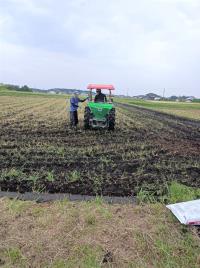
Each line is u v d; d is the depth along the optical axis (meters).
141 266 2.45
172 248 2.63
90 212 3.15
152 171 4.98
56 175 4.55
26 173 4.61
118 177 4.55
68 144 7.13
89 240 2.70
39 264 2.46
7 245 2.63
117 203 3.50
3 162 5.24
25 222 2.98
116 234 2.79
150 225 2.95
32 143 7.12
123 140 7.98
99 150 6.54
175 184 4.05
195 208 3.12
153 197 3.62
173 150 6.85
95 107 9.52
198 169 5.22
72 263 2.45
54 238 2.73
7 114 14.17
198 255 2.56
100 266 2.43
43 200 3.56
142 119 15.45
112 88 9.98
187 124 14.43
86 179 4.39
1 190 3.88
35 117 13.27
